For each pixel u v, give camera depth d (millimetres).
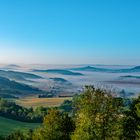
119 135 45812
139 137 48312
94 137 45094
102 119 45312
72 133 54219
